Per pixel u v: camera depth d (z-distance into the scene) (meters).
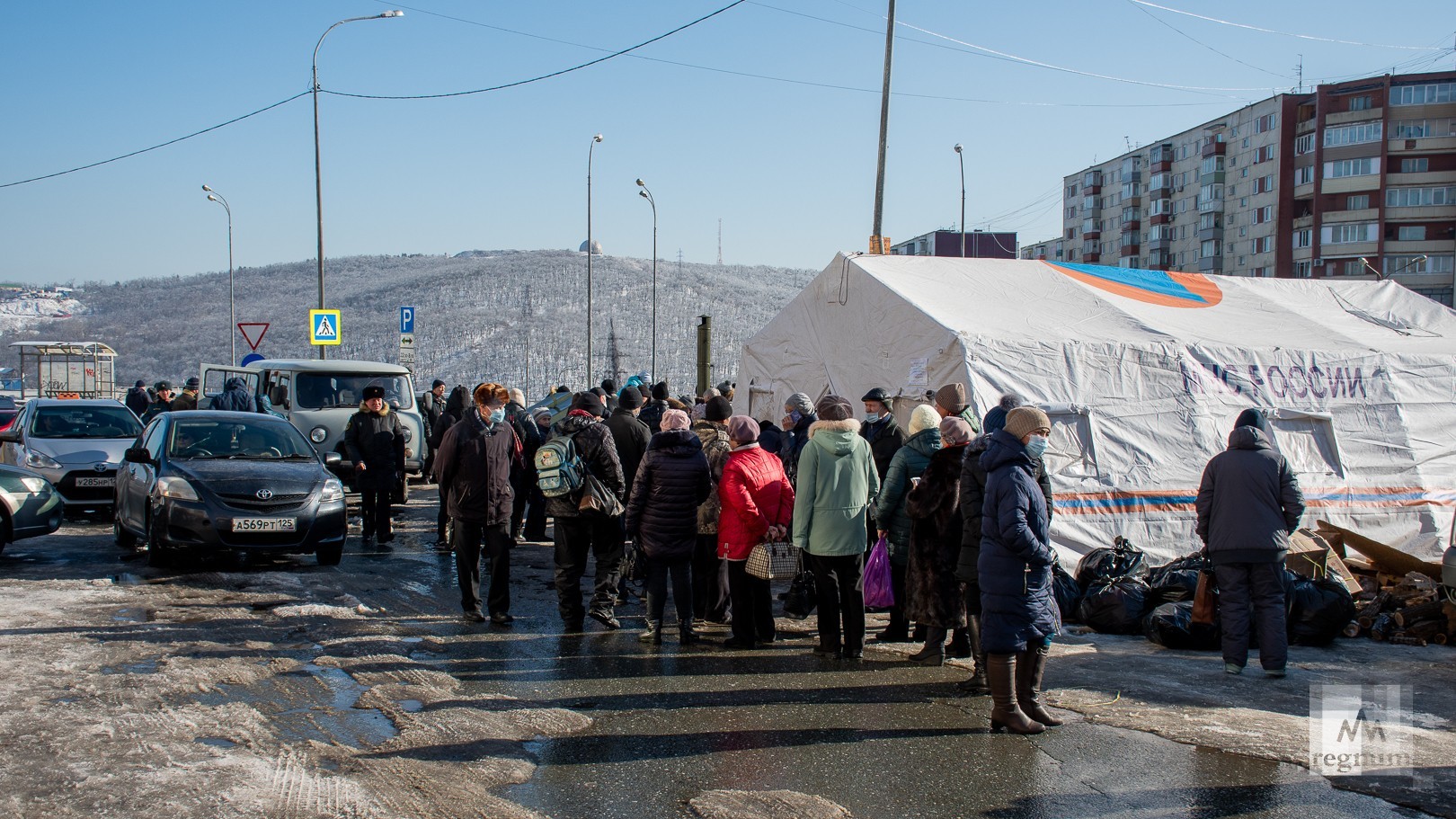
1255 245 68.38
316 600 8.82
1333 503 11.26
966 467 6.36
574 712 5.83
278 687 6.21
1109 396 10.74
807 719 5.79
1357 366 11.86
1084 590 8.77
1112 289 13.32
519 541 12.73
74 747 5.03
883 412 8.64
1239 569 6.91
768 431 9.12
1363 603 8.48
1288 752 5.23
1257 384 11.36
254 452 11.20
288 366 17.48
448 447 8.16
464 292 135.00
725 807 4.45
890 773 4.93
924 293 12.02
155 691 6.02
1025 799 4.61
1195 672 6.98
